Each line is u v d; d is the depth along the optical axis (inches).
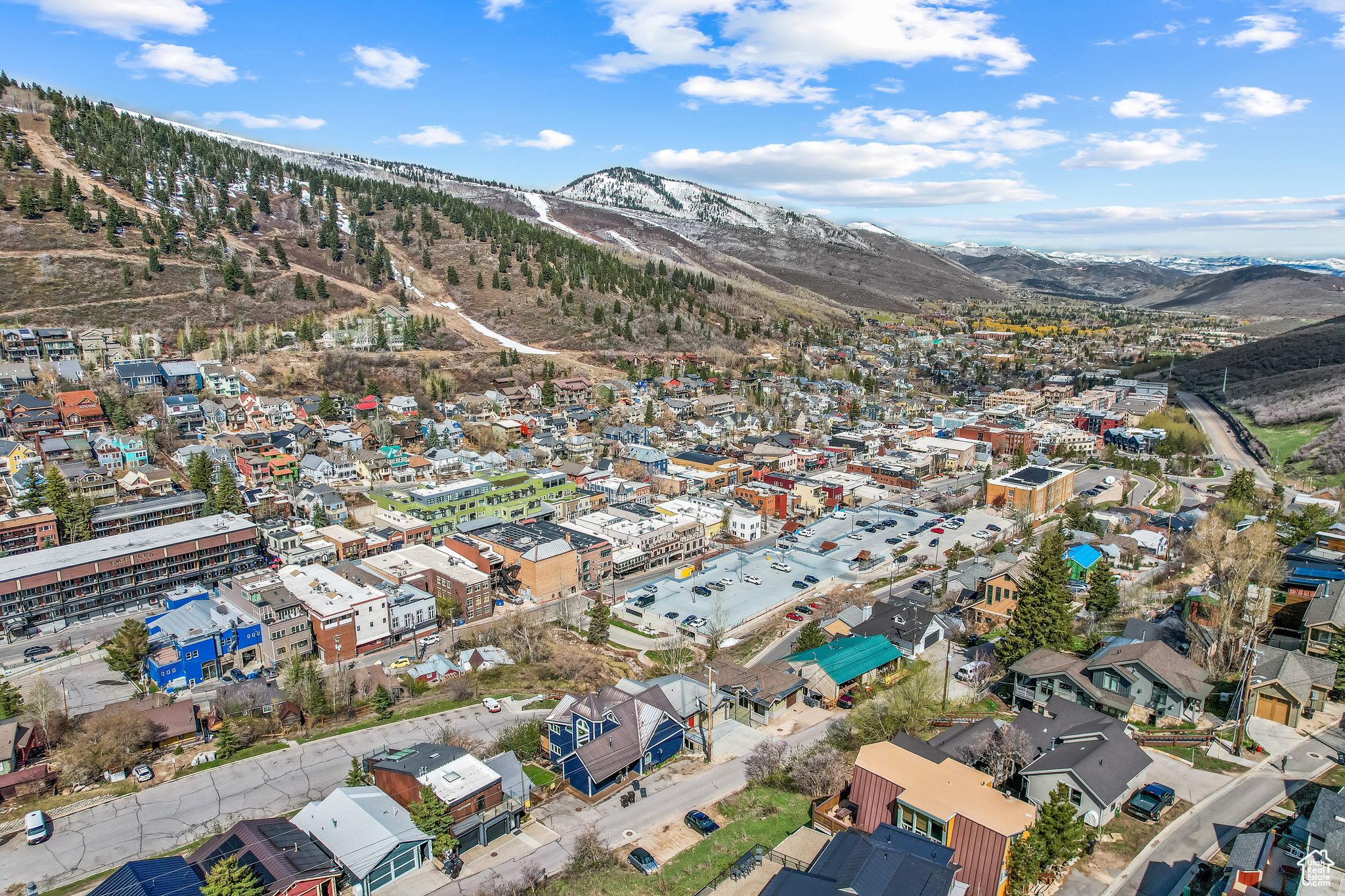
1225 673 2805.1
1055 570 3093.0
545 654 3791.8
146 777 2637.8
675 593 4522.6
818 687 3068.4
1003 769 2234.3
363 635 3860.7
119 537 4478.3
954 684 3058.6
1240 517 4726.9
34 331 7239.2
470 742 2746.1
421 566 4505.4
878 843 1793.8
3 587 3833.7
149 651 3641.7
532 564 4537.4
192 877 1839.3
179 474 5861.2
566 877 1979.6
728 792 2405.3
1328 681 2566.4
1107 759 2133.4
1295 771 2257.6
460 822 2127.2
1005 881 1774.1
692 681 3051.2
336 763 2716.5
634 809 2320.4
